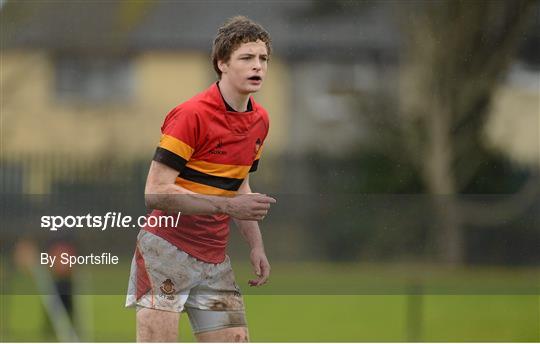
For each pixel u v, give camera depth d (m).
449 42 52.97
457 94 51.97
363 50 57.72
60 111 57.09
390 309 26.67
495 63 52.59
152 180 11.80
